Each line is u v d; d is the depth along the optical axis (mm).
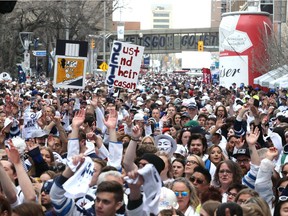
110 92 37250
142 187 7250
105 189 7508
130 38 120625
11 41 65250
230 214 7516
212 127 17297
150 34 119875
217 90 43062
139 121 17578
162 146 13211
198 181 10383
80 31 63719
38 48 77000
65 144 14945
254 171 10672
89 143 12547
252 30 47000
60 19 61062
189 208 9453
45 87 43312
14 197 8531
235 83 46125
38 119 17391
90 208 8703
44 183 9242
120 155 10516
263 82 40094
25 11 61312
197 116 21453
